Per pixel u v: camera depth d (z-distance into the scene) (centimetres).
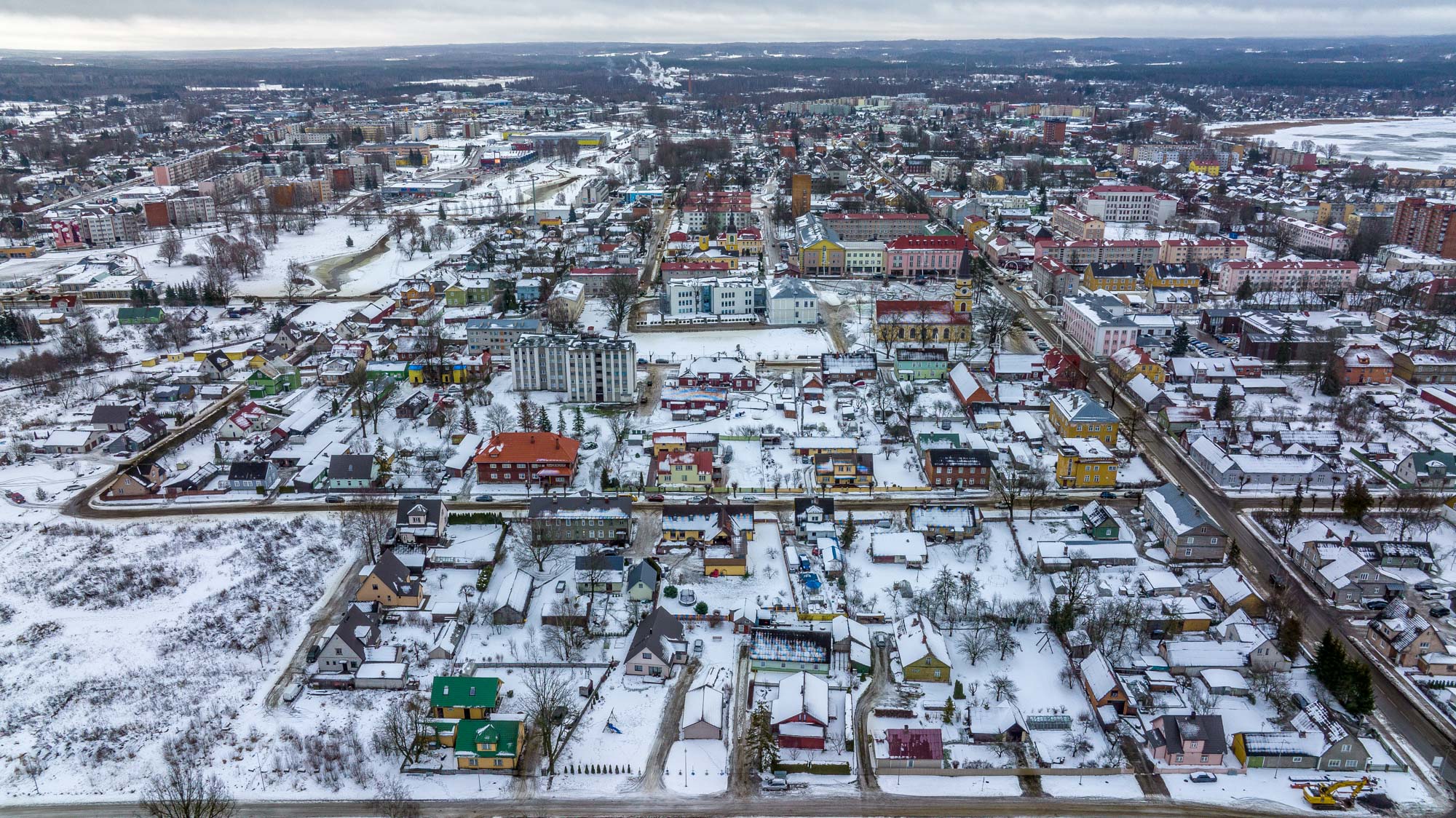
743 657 14388
